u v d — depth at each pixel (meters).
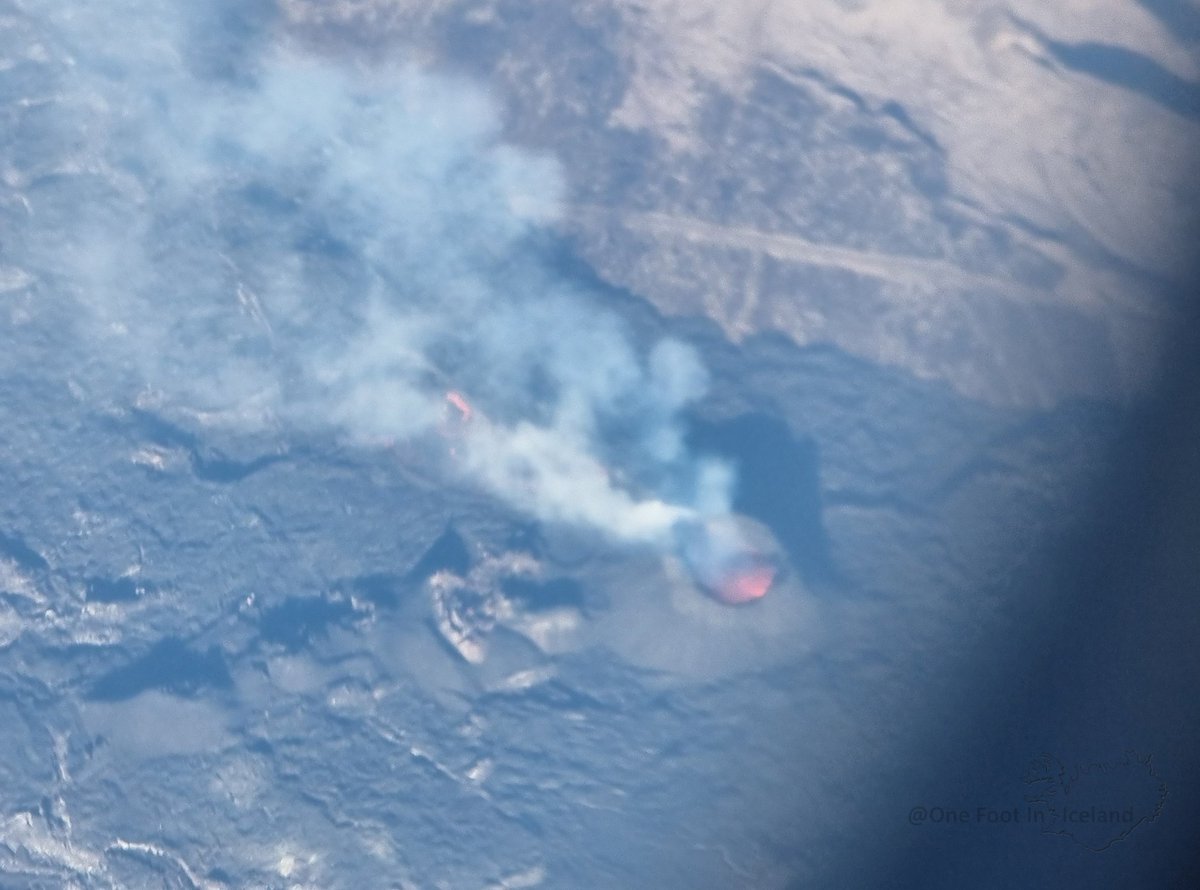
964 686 13.73
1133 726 13.41
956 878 12.66
